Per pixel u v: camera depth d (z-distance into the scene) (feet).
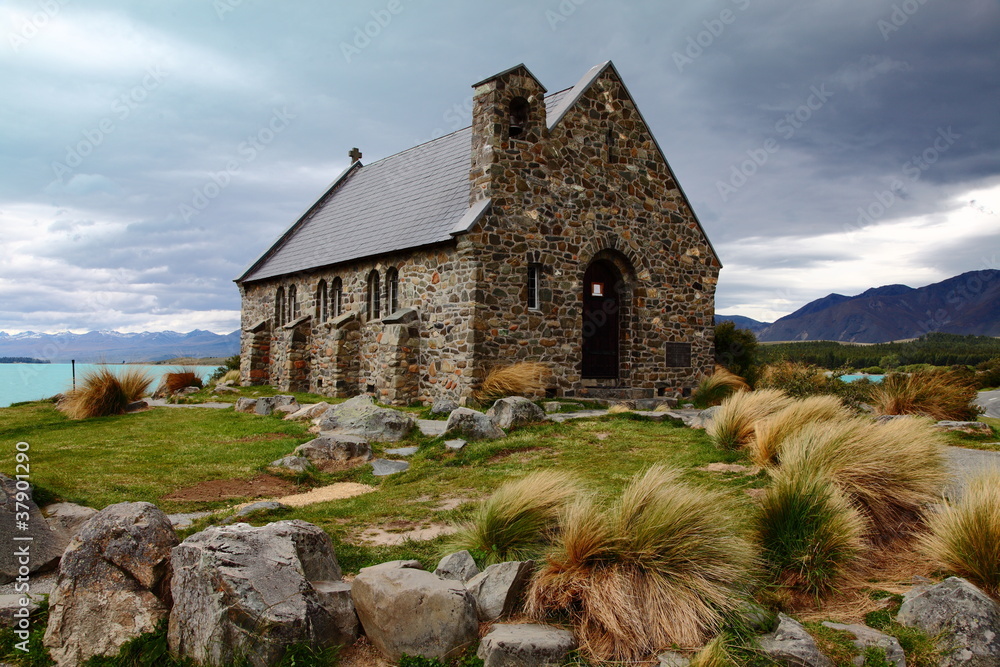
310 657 15.29
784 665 15.05
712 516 19.44
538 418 46.93
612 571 17.94
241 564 15.92
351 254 76.79
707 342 76.28
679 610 16.75
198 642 15.55
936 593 17.13
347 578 20.01
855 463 24.59
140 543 17.34
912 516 23.65
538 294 63.21
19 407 68.80
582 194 65.92
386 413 45.24
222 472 35.96
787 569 20.07
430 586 16.81
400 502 29.84
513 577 18.42
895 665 15.17
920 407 45.16
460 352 60.44
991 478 22.07
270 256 104.17
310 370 85.71
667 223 72.69
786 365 72.43
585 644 16.31
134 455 40.16
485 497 30.30
